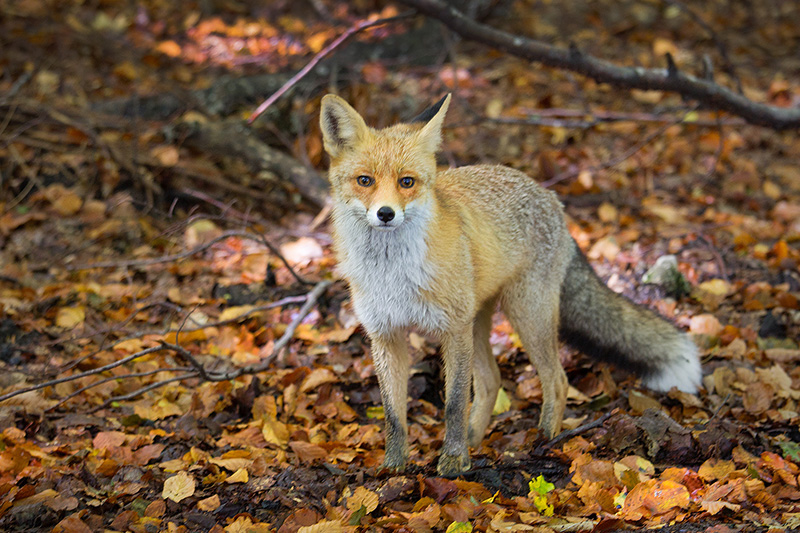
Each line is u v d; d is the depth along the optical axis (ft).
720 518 20.88
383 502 21.88
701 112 52.65
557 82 56.95
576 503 21.72
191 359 27.89
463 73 55.72
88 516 21.20
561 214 29.17
